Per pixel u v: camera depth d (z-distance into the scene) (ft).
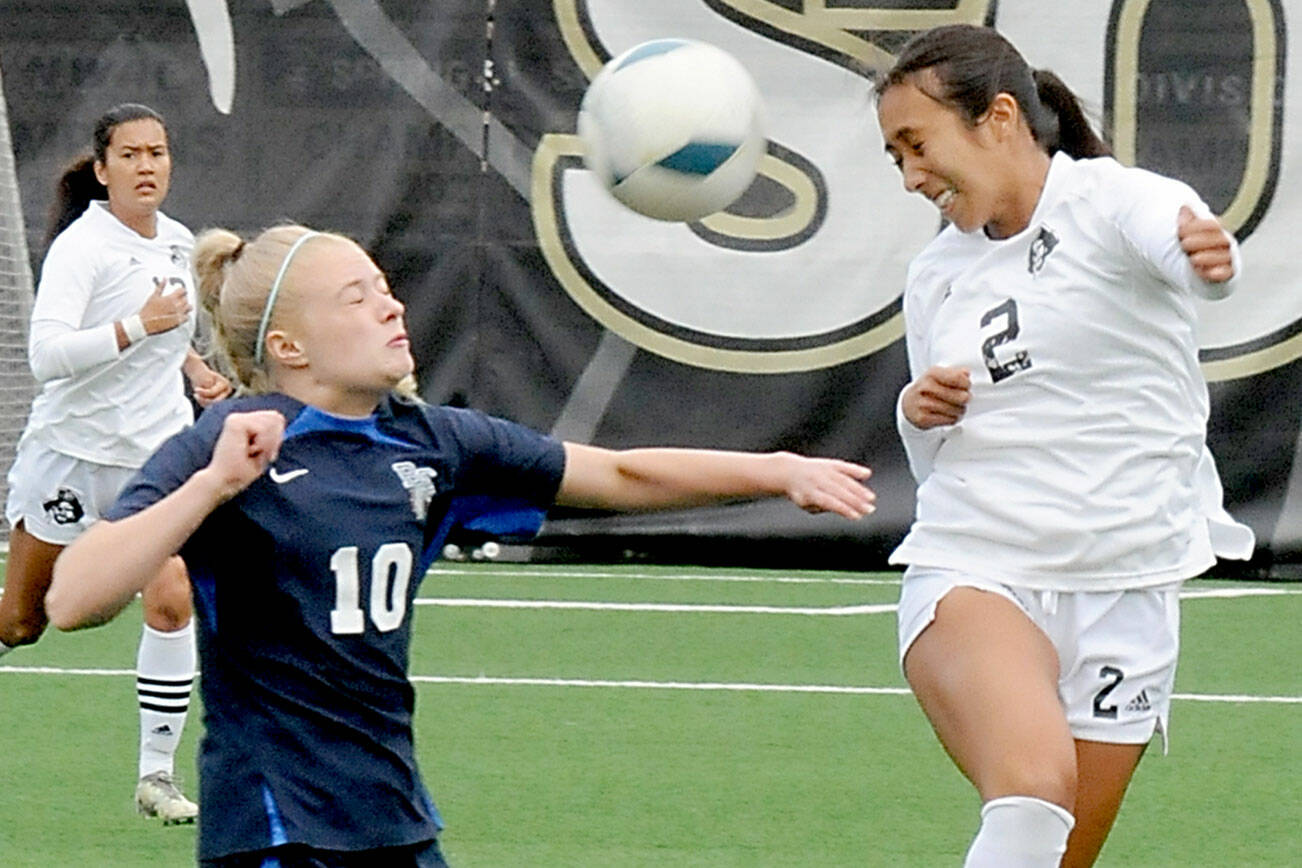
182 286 88.12
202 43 145.18
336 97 145.38
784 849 73.72
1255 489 144.66
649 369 146.10
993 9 143.33
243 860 41.42
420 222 145.69
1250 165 142.72
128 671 109.50
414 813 43.11
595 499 46.34
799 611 131.03
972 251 51.21
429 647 117.08
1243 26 142.31
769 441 146.20
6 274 146.30
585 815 78.48
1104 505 49.16
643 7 144.25
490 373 146.20
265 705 41.88
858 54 143.64
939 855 73.10
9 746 90.94
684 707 100.42
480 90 145.18
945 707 47.75
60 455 85.97
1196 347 51.29
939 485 50.96
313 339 43.39
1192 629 126.72
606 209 145.38
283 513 42.16
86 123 145.59
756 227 145.07
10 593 87.81
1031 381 49.49
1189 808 81.10
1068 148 51.72
